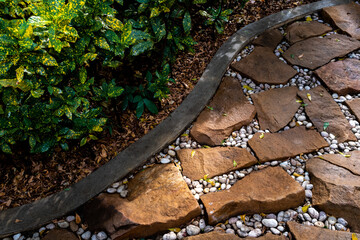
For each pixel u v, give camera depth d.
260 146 2.46
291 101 2.80
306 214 2.07
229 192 2.16
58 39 1.83
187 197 2.10
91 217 2.07
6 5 1.92
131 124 2.56
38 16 1.80
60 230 2.02
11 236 2.00
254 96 2.83
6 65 1.77
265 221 2.04
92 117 2.19
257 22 3.48
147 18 2.54
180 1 2.61
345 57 3.15
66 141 2.39
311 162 2.35
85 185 2.20
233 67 3.06
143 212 2.03
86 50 2.17
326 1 3.77
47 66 1.99
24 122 1.99
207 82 2.86
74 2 1.77
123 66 2.78
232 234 1.97
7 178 2.24
